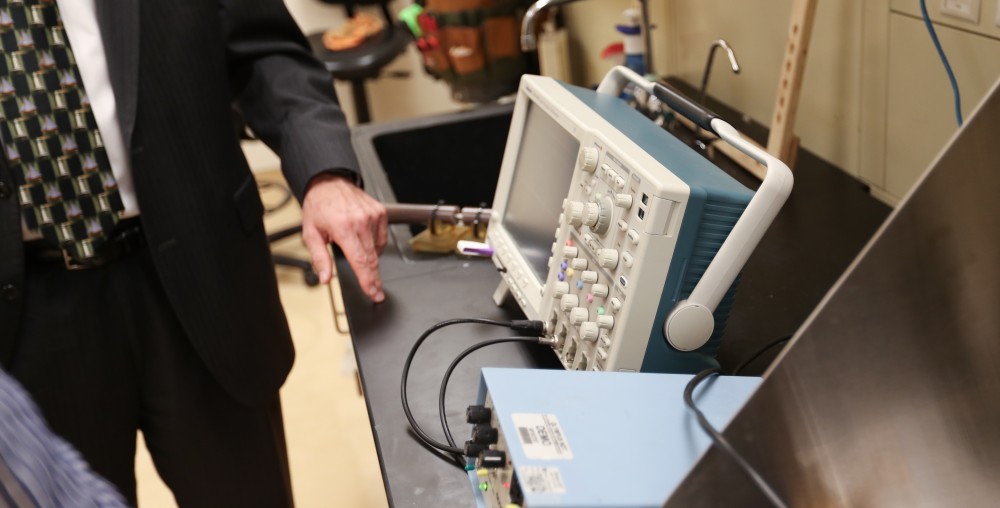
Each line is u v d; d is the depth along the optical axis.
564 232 0.92
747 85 1.56
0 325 1.10
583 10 2.33
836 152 1.38
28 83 1.07
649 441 0.64
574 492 0.58
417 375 0.98
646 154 0.81
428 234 1.27
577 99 1.00
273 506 1.46
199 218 1.19
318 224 1.18
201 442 1.34
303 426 2.26
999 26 0.98
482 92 2.43
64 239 1.13
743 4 1.51
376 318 1.11
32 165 1.09
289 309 2.79
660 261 0.77
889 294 0.51
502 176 1.16
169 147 1.14
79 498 0.71
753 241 0.77
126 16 1.08
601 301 0.84
